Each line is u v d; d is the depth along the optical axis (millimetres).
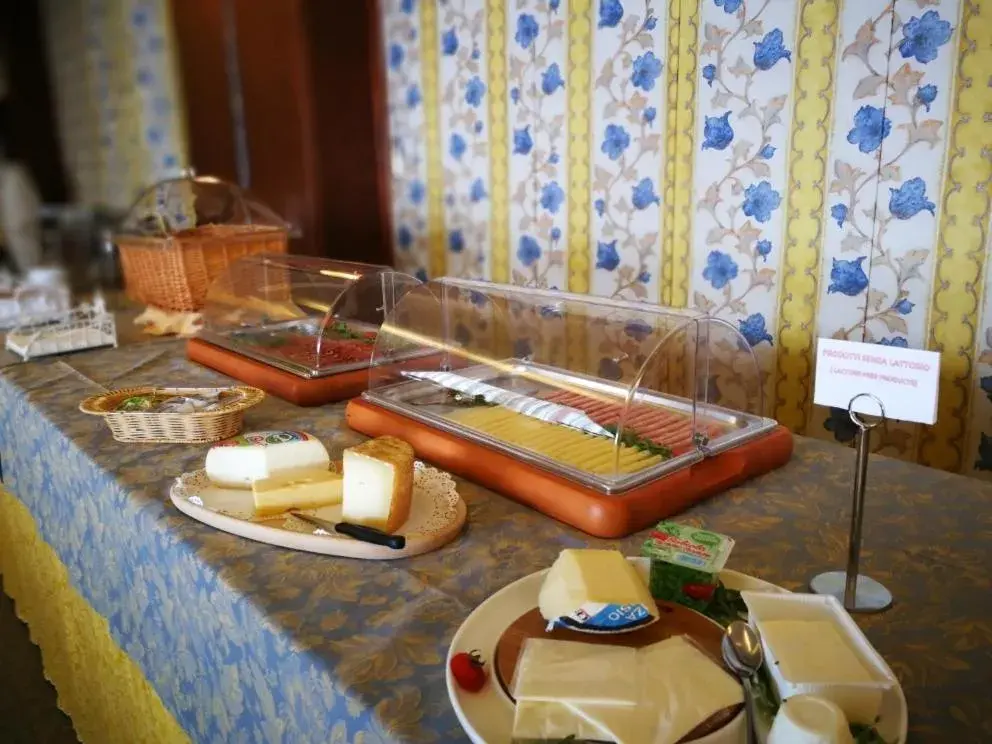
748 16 2084
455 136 2990
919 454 2006
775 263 2162
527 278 2857
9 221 3418
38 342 2131
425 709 751
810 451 1374
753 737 654
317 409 1649
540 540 1079
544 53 2613
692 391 1362
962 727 718
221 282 2160
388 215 3352
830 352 894
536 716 674
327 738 820
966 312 1855
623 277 2547
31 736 1790
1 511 2191
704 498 1182
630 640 792
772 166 2115
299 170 3184
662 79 2309
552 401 1378
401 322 1600
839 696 655
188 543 1084
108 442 1475
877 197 1943
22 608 2135
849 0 1900
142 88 3400
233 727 1034
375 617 906
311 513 1118
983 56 1728
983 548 1033
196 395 1561
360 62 3195
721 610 845
